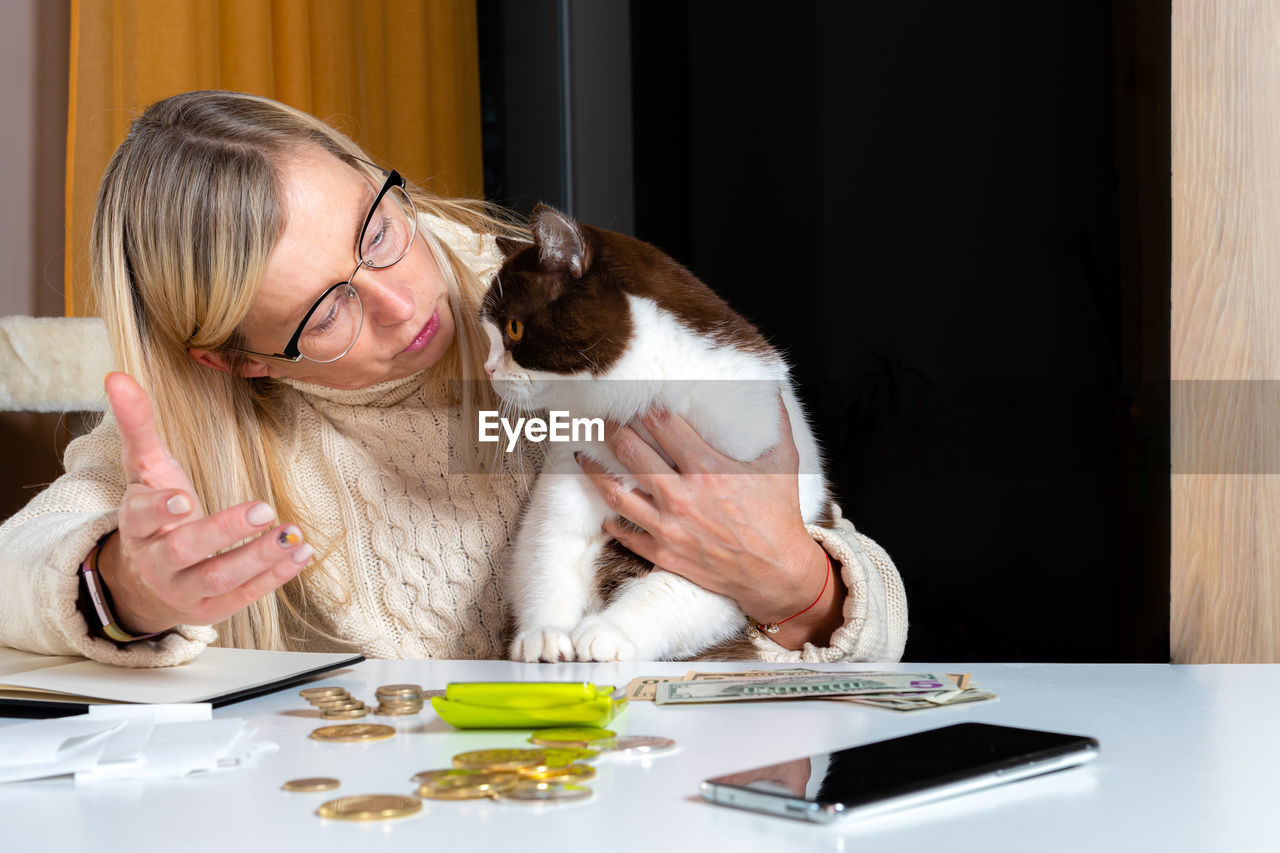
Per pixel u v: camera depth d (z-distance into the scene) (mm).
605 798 486
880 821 448
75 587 858
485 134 3521
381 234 1232
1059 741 538
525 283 1428
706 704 697
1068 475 2883
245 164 1155
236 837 443
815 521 1444
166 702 730
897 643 1273
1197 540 1504
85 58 2162
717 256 3262
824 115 3119
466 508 1444
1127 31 2727
